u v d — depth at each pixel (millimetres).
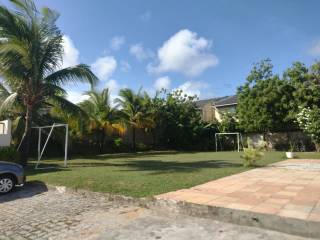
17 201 7480
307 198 6043
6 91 14758
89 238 4668
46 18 13461
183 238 4516
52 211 6324
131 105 28031
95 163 15320
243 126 26625
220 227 4973
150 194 6750
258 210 5148
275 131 26422
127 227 5117
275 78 24203
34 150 21188
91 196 7469
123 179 8977
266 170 10906
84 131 22906
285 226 4672
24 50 12328
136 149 29062
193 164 13664
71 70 13828
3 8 12344
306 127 21500
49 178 9656
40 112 17641
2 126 15469
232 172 10305
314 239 4363
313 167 11852
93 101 25500
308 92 22047
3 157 12633
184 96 31094
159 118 29578
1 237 4855
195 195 6504
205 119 36906
